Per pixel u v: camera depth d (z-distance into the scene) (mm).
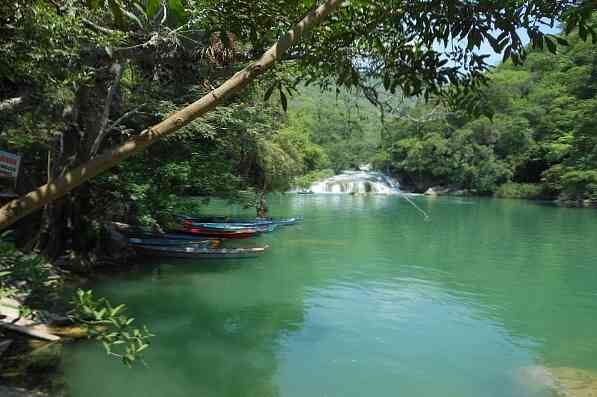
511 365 8281
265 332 9477
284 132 26594
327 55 3371
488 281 14305
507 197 52156
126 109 12055
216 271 14391
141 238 16594
